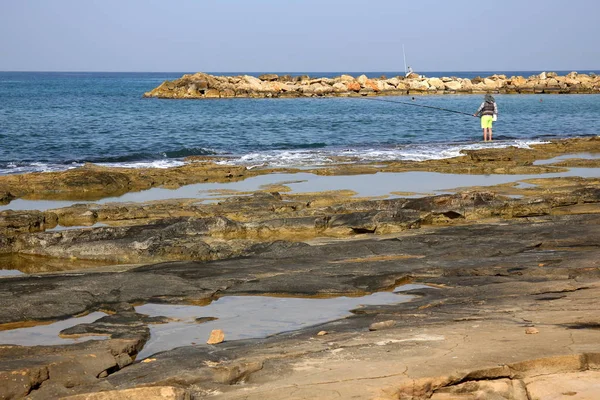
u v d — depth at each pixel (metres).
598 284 9.38
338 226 14.29
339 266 11.20
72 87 126.50
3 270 11.98
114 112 54.34
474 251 11.94
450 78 91.31
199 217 14.92
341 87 80.69
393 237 13.41
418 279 10.64
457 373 5.82
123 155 27.66
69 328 8.46
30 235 13.09
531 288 9.41
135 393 5.54
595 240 12.52
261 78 87.31
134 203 17.02
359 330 8.00
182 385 6.17
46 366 6.27
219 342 7.86
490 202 15.73
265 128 40.94
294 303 9.62
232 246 12.73
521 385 5.75
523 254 11.78
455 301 9.16
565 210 15.98
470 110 57.94
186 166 22.75
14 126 39.41
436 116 51.47
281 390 5.79
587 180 20.22
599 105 62.28
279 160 25.75
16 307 9.15
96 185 19.27
